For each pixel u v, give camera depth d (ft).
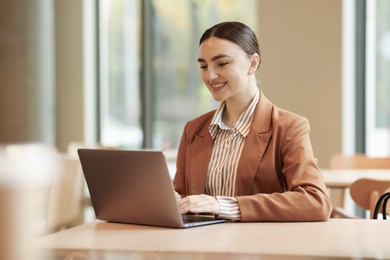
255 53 6.48
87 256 4.14
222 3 19.76
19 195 1.64
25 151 2.09
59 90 20.52
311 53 17.28
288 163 6.13
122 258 4.11
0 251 1.55
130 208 5.54
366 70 17.49
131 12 20.83
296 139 6.23
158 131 20.86
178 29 20.48
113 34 21.04
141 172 5.25
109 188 5.62
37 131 3.24
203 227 5.38
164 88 20.76
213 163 6.57
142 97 20.79
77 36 20.31
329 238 4.71
